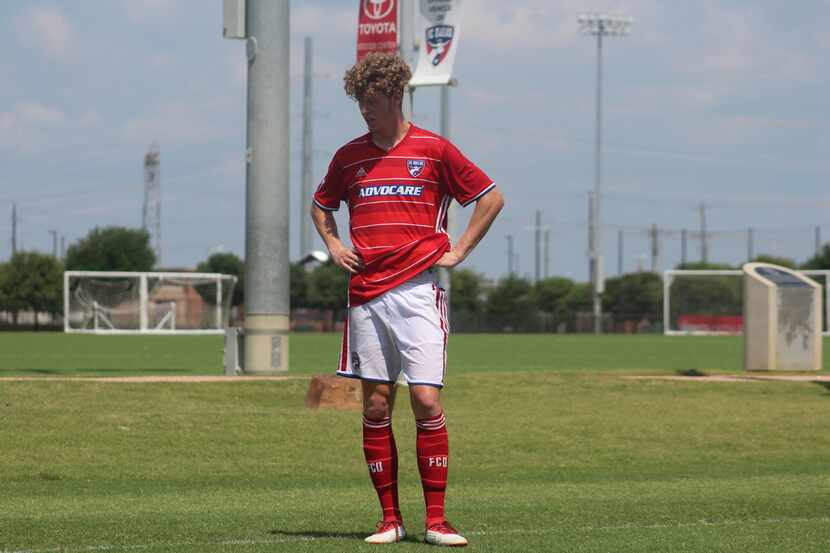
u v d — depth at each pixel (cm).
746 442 4572
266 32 7231
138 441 4181
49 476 3653
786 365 8000
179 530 2494
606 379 6706
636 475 3862
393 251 2267
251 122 7288
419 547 2255
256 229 7256
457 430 4603
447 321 2327
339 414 4866
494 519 2666
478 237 2320
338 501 3084
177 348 13475
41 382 5581
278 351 7288
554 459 4172
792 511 2844
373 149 2308
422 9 6719
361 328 2298
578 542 2334
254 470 3847
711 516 2753
